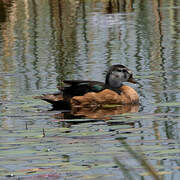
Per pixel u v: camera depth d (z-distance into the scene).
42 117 13.41
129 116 13.34
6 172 9.22
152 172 5.38
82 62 19.08
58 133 11.80
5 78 17.30
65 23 26.02
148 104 14.41
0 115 13.55
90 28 24.89
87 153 10.19
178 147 10.34
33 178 8.85
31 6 30.34
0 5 30.61
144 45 21.41
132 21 26.08
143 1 31.47
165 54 19.86
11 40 23.09
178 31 23.64
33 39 23.09
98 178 8.77
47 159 9.88
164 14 27.44
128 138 11.19
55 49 21.27
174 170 9.02
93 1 31.50
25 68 18.50
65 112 14.06
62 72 17.80
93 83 15.51
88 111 14.28
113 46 21.38
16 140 11.29
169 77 17.00
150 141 10.87
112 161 9.66
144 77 17.19
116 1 31.27
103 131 11.88
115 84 15.93
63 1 31.41
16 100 14.94
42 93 15.48
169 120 12.62
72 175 8.95
